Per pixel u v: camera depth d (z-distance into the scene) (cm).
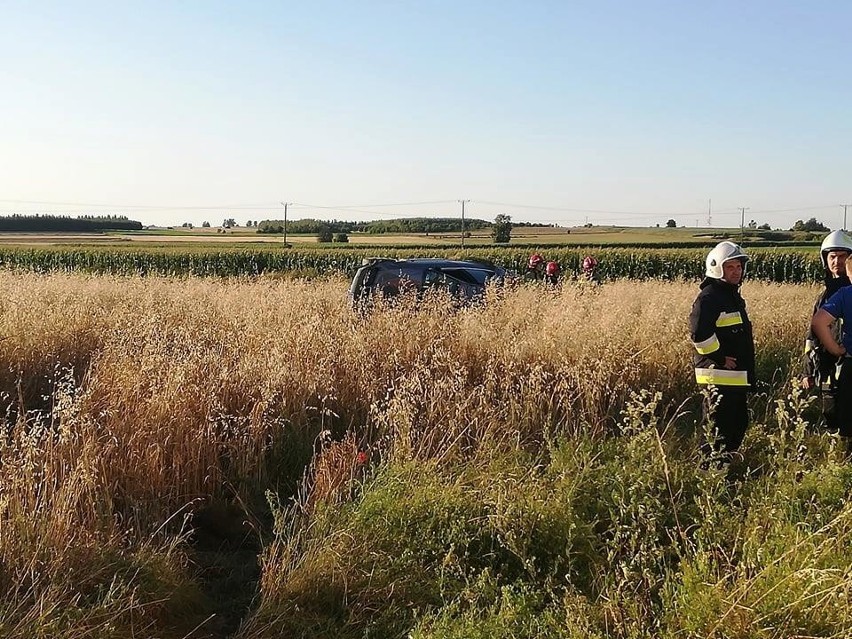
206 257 3909
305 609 390
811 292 1563
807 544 366
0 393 729
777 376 839
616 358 748
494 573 420
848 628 316
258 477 562
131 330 860
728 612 323
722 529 417
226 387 658
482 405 618
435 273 1240
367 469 544
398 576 411
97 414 592
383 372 714
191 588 414
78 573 384
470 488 489
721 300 575
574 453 529
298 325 874
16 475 450
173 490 522
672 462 504
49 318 956
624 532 429
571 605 358
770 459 521
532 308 982
